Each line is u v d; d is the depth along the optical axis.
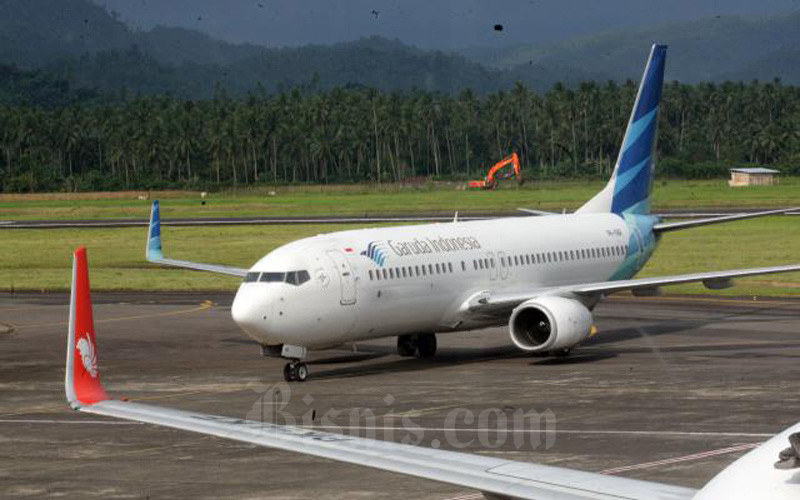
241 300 63.94
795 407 53.78
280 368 72.69
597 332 87.44
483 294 75.31
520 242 80.38
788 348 75.12
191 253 170.25
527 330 73.94
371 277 68.00
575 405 55.97
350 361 75.62
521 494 19.25
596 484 19.69
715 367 67.56
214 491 39.44
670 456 43.78
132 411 23.39
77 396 23.98
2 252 183.00
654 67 94.62
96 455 46.41
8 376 71.81
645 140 95.56
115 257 170.12
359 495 38.44
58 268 157.62
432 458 21.33
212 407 58.41
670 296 111.69
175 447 47.50
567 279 84.06
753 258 145.88
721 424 50.06
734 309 99.88
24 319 102.31
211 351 81.62
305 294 64.38
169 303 113.94
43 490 40.34
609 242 89.12
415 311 71.12
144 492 39.59
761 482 15.85
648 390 60.00
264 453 45.69
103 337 90.00
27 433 52.00
